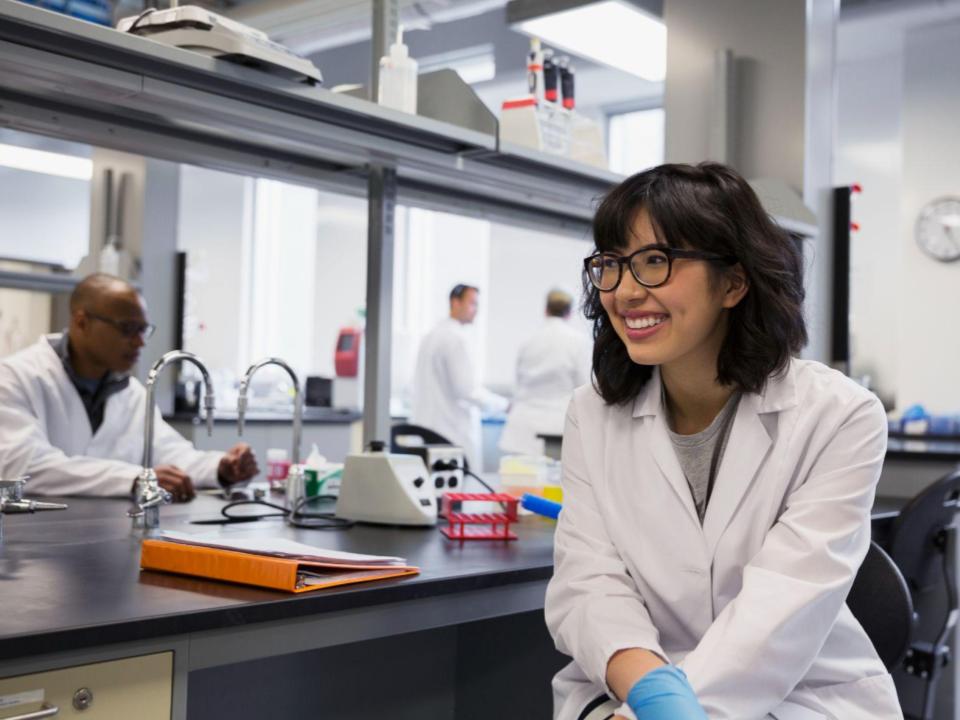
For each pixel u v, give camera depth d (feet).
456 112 7.66
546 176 8.26
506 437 17.53
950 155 18.56
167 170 16.06
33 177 17.57
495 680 7.02
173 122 7.10
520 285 24.26
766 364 4.24
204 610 3.79
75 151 15.79
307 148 7.69
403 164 7.52
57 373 8.34
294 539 5.90
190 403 16.01
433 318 25.71
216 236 24.95
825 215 11.48
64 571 4.59
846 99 20.83
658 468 4.39
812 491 4.13
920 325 18.88
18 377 8.12
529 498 6.72
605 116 23.94
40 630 3.38
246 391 6.68
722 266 4.08
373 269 8.30
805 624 3.82
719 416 4.44
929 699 7.75
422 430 11.62
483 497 6.46
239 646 3.98
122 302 8.29
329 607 4.18
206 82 5.81
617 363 4.56
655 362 4.13
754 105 11.32
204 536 4.98
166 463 8.95
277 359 7.01
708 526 4.26
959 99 18.45
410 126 6.69
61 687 3.45
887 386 20.08
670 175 4.16
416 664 6.90
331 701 6.32
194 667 3.85
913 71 18.93
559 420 17.10
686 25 11.76
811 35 11.10
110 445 8.77
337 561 4.51
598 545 4.46
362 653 6.52
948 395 18.54
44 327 18.56
